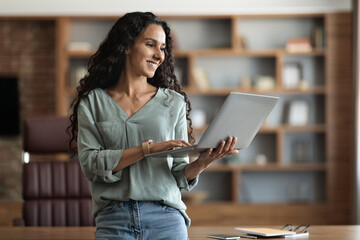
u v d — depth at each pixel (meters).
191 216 6.50
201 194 6.69
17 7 6.61
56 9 6.64
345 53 6.67
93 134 2.19
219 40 6.91
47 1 6.64
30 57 6.96
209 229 2.92
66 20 6.67
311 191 6.97
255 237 2.56
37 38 6.96
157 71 2.37
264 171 6.98
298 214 6.57
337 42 6.67
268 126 6.84
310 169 6.74
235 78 6.95
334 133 6.71
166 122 2.21
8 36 6.95
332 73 6.68
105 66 2.22
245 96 1.99
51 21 6.95
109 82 2.25
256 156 6.95
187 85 6.88
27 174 3.92
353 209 6.45
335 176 6.69
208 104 6.94
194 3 6.69
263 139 6.96
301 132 6.98
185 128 2.28
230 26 6.91
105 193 2.13
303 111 6.84
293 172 6.99
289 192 6.91
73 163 3.99
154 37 2.17
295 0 6.72
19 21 6.94
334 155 6.71
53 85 6.98
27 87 6.98
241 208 6.53
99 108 2.20
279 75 6.71
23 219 3.88
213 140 2.05
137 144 2.17
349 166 6.68
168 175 2.18
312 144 6.96
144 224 2.12
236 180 6.68
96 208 2.19
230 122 2.03
